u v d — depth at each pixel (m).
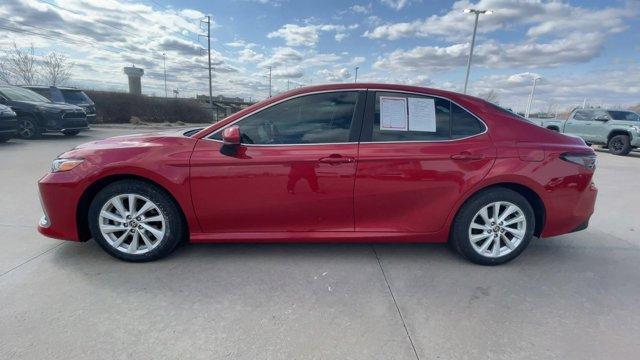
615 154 14.34
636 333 2.42
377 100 3.27
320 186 3.16
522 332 2.40
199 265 3.25
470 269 3.28
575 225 3.44
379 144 3.19
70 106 12.88
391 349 2.22
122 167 3.09
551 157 3.28
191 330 2.36
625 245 3.93
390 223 3.30
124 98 28.92
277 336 2.32
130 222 3.21
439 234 3.34
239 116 3.23
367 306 2.67
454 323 2.49
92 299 2.68
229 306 2.63
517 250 3.35
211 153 3.12
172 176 3.10
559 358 2.17
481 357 2.17
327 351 2.20
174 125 28.39
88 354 2.13
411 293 2.86
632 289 2.98
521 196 3.28
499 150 3.23
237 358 2.12
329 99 3.26
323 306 2.66
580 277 3.17
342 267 3.26
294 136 3.21
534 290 2.94
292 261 3.36
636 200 6.12
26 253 3.41
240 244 3.69
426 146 3.20
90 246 3.59
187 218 3.21
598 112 15.04
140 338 2.28
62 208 3.18
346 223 3.29
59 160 3.24
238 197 3.16
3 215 4.46
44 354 2.12
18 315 2.47
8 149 9.86
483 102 3.41
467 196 3.23
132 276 3.03
